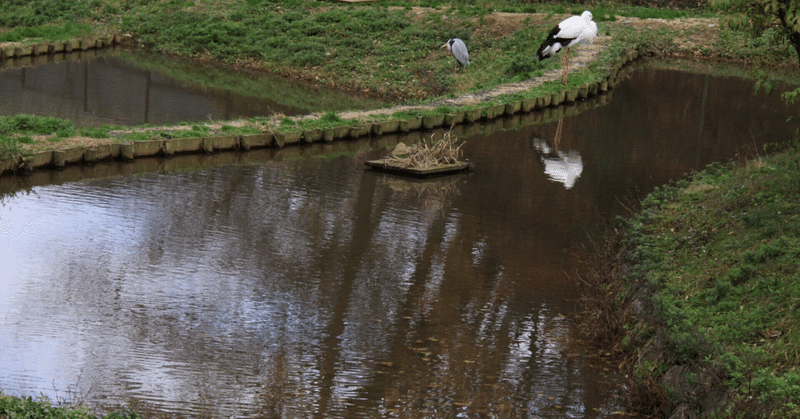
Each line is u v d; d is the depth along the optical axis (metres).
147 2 42.97
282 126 21.27
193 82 30.98
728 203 11.45
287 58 35.31
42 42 35.88
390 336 10.02
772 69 35.81
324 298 11.10
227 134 19.75
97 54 36.59
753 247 9.66
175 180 16.67
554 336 10.23
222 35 37.66
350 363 9.23
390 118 23.09
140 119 23.48
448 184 17.56
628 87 30.88
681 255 10.38
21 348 9.02
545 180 18.03
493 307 11.09
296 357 9.30
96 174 16.75
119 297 10.67
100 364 8.80
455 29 36.56
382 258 12.79
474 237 14.00
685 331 8.25
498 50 34.53
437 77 32.47
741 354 7.54
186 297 10.84
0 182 15.64
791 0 10.38
